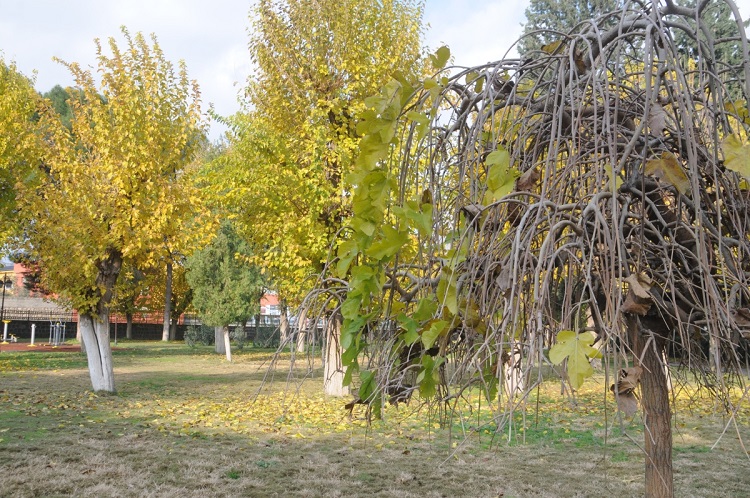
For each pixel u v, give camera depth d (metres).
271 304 27.31
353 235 1.88
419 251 1.72
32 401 9.17
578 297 1.75
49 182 10.56
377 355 1.80
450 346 1.73
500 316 1.56
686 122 1.32
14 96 13.50
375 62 8.89
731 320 1.34
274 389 11.34
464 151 1.79
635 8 1.66
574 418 7.74
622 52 1.76
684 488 4.91
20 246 10.66
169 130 10.26
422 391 1.57
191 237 10.33
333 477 5.17
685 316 1.69
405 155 1.75
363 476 5.21
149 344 29.11
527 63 1.80
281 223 9.09
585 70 1.74
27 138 10.10
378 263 1.67
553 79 1.70
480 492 4.78
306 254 8.89
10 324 30.33
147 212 9.91
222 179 10.07
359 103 8.43
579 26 1.69
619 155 1.69
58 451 5.83
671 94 1.55
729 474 5.34
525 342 1.36
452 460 5.80
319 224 8.74
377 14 9.31
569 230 1.62
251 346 27.11
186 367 16.47
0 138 12.62
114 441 6.37
